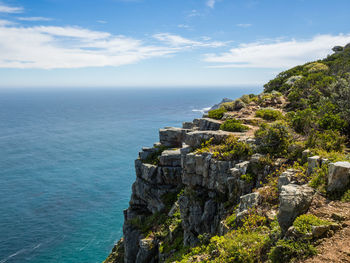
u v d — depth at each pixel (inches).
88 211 3100.4
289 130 856.9
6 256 2256.4
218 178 840.9
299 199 449.7
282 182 599.8
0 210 3154.5
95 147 6496.1
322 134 772.0
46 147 6565.0
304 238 395.2
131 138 7544.3
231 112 1547.7
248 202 629.0
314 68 2096.5
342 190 472.7
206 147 957.2
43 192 3713.1
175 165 1298.0
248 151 824.3
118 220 2871.6
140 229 1301.7
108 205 3265.3
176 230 1053.2
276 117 1219.2
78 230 2667.3
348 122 845.8
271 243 462.6
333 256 359.3
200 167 911.0
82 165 5027.1
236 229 608.7
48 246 2395.4
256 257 460.8
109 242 2447.1
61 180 4207.7
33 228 2723.9
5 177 4375.0
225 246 518.6
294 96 1499.8
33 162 5255.9
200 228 874.1
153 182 1353.3
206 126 1348.4
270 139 809.5
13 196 3582.7
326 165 544.7
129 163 5132.9
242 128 1069.8
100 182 4101.9
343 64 1825.8
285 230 447.2
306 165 635.5
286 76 2377.0
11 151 6166.3
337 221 414.6
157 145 1536.7
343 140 730.8
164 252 1009.5
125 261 1337.4
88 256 2242.9
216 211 837.8
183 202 950.4
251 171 766.5
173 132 1492.4
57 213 3061.0
